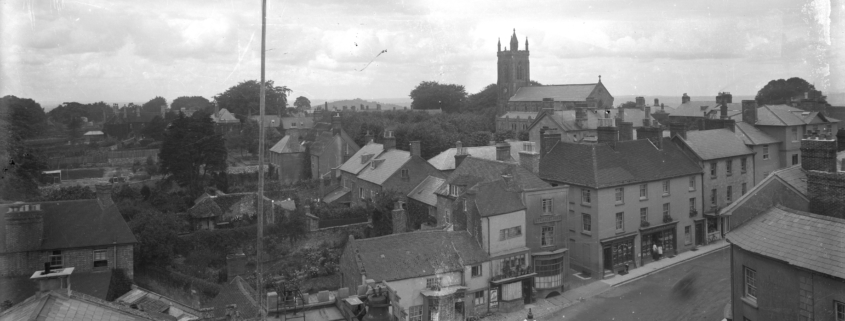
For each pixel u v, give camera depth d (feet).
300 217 154.40
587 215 145.59
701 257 154.51
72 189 162.30
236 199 163.84
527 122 393.29
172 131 192.13
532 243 129.59
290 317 74.13
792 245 60.23
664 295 125.80
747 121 193.26
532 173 137.28
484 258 119.55
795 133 187.42
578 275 144.46
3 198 128.16
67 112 246.88
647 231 151.02
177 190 189.88
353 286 110.22
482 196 123.85
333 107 385.09
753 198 71.20
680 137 170.91
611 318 114.52
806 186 69.21
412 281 110.63
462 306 114.73
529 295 125.49
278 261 143.95
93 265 111.65
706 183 167.12
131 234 115.85
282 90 346.74
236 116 317.83
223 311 100.27
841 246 56.08
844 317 53.47
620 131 177.27
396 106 422.41
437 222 145.48
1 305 83.97
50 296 50.19
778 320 60.49
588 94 411.34
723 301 117.80
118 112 295.89
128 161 236.22
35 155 143.84
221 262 142.72
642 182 150.51
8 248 103.30
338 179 215.31
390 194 166.61
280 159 239.30
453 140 278.67
